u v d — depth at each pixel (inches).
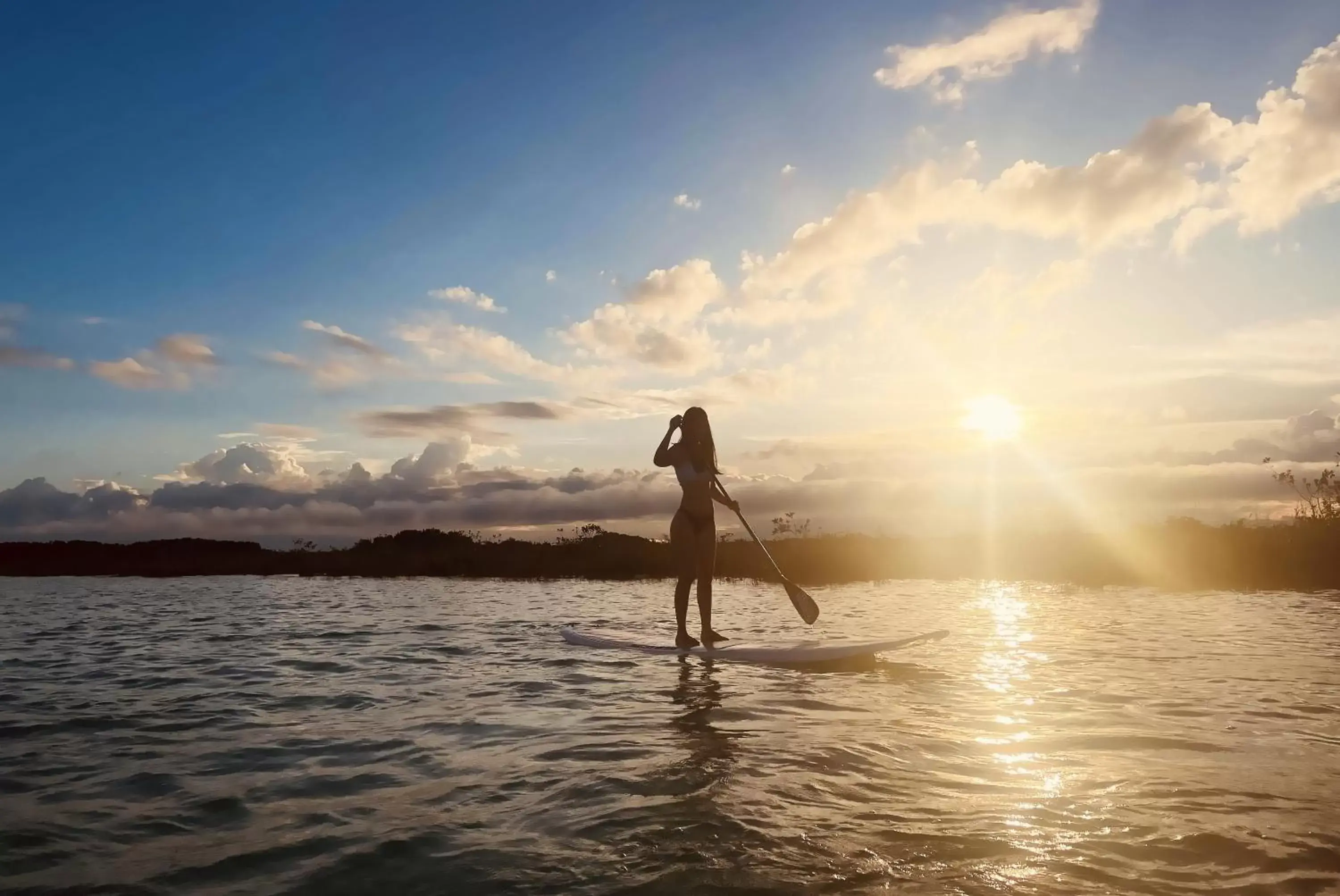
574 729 186.4
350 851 114.7
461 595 652.7
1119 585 641.0
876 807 129.2
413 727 190.9
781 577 335.6
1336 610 435.2
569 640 346.9
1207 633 344.5
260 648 331.6
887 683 244.2
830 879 102.3
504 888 101.3
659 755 162.1
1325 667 260.4
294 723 196.2
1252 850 110.8
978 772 148.6
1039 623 389.4
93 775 154.4
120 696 232.5
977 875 103.0
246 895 101.2
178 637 373.7
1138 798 133.3
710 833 118.2
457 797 137.9
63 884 105.1
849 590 631.8
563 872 105.7
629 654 309.0
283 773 154.3
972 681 245.1
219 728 192.2
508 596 624.1
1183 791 136.6
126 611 525.0
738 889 99.7
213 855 114.4
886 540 926.4
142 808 135.0
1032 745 168.4
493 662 290.0
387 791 141.7
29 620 469.4
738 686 242.4
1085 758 158.2
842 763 154.6
